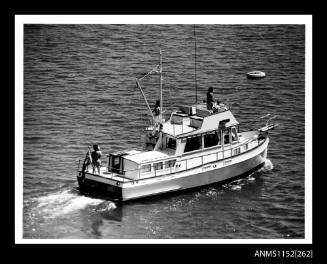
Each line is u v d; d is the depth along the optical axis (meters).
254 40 121.12
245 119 89.44
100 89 99.88
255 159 75.06
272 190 71.31
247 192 70.94
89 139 82.50
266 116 81.69
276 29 125.62
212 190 71.50
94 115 90.31
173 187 69.69
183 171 69.88
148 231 62.44
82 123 87.31
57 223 63.31
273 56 113.19
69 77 104.56
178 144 70.38
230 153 73.75
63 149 79.56
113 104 94.44
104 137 83.25
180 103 94.88
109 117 89.75
